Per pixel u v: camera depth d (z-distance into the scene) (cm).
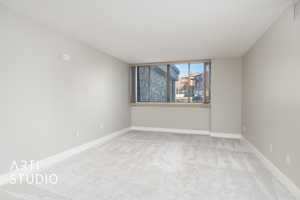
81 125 342
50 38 271
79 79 336
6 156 211
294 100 190
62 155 295
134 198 183
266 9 206
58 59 287
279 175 225
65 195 188
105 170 253
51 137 274
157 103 543
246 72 402
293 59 192
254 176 234
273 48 245
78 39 326
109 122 443
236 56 443
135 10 214
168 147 369
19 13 223
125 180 223
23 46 230
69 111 311
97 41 336
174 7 205
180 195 189
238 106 450
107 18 237
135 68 564
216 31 279
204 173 244
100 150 347
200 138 449
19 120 226
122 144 392
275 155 238
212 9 209
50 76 272
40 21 248
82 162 283
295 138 188
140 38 316
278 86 229
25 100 233
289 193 192
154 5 201
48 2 196
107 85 434
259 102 305
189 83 515
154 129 548
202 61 486
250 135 365
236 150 349
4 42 207
